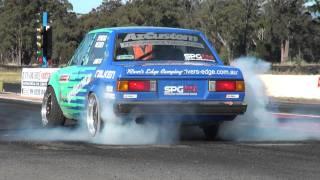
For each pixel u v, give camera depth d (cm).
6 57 15862
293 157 1068
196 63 1266
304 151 1140
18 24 14925
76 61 1437
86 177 902
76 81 1361
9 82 6450
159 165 994
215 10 12338
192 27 12631
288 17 12638
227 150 1151
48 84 1548
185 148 1177
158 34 1323
